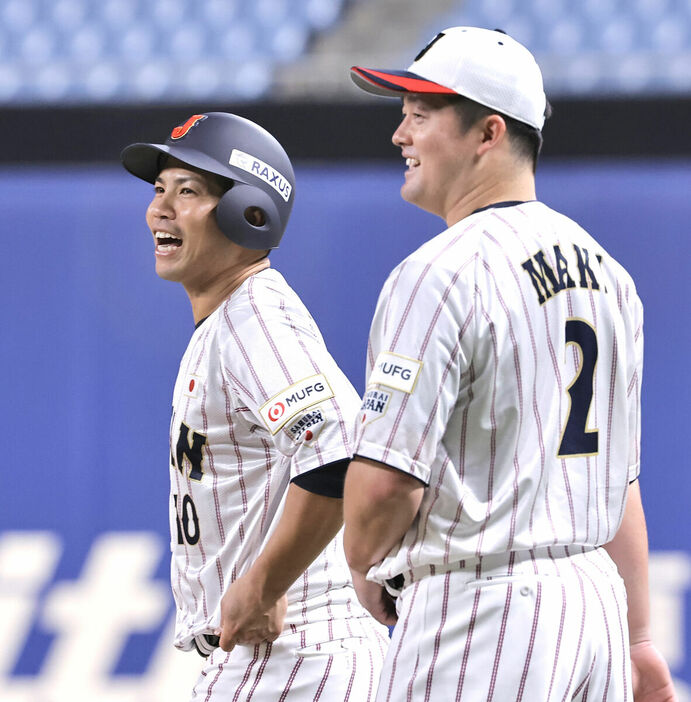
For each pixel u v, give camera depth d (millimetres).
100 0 23438
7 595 15719
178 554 7926
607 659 6195
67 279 16562
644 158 16453
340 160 16797
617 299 6688
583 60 20672
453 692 5895
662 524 15469
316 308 16391
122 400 16312
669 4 22812
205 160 7945
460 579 6000
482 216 6367
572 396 6312
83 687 15281
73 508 16109
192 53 22844
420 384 5848
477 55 6508
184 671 15320
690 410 15680
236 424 7605
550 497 6152
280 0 23234
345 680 7562
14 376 16391
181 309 16469
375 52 22578
